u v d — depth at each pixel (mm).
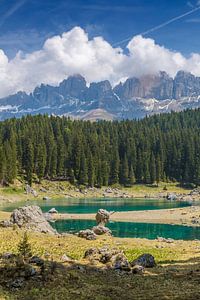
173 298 32500
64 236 75938
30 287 35594
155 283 39062
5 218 103938
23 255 45094
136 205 169000
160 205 169250
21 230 77188
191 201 189125
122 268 45750
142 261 49375
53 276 39156
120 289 36531
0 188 194125
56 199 195500
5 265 40312
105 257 49688
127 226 110812
